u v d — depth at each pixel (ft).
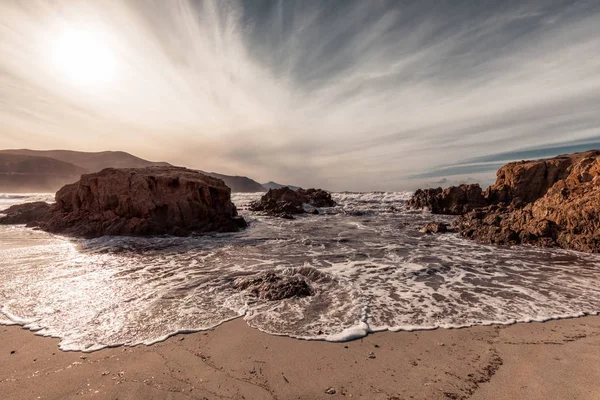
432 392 12.24
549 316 20.01
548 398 11.80
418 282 27.71
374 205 132.67
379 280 28.22
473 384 12.75
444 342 16.49
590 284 27.35
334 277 28.73
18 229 64.03
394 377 13.28
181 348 15.57
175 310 20.47
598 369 13.76
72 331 17.34
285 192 128.06
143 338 16.58
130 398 11.72
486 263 35.06
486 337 17.06
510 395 12.00
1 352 15.06
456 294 24.41
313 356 14.94
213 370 13.70
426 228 62.18
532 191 97.19
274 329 17.79
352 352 15.38
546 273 31.04
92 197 63.82
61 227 60.90
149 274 29.68
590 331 17.79
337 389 12.44
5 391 12.13
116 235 54.75
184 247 44.86
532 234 48.29
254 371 13.66
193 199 65.26
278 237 54.75
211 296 23.27
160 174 68.64
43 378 12.98
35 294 23.41
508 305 22.06
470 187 107.76
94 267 32.50
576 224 44.16
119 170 62.69
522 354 15.21
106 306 21.08
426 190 119.14
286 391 12.29
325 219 87.71
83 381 12.78
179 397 11.81
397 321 19.16
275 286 24.26
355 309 20.86
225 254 39.75
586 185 47.44
